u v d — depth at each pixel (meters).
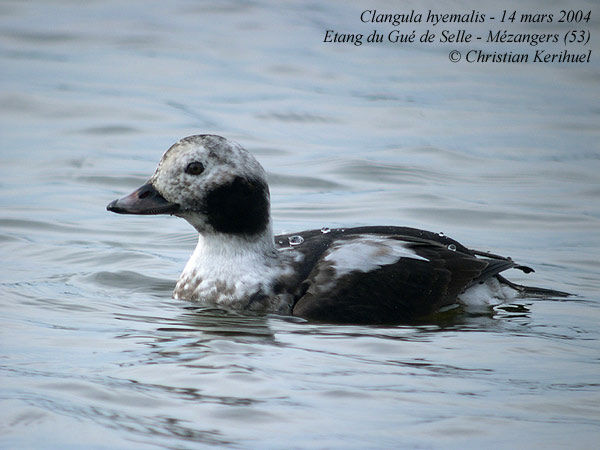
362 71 26.28
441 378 8.58
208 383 8.23
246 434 7.27
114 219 15.81
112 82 24.62
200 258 11.41
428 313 10.83
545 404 7.98
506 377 8.66
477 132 21.52
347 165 18.84
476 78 25.78
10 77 24.59
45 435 7.19
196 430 7.32
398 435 7.31
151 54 27.09
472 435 7.33
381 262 10.93
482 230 15.34
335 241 11.48
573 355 9.41
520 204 16.69
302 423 7.47
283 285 10.96
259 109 22.92
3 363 8.72
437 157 19.73
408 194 17.09
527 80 25.55
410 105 23.55
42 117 21.94
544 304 11.61
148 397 7.89
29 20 29.36
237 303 10.98
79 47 27.38
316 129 21.62
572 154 20.14
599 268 13.51
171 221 15.84
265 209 11.29
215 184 11.09
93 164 18.94
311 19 30.20
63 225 15.32
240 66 26.42
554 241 14.82
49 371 8.48
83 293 11.71
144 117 22.11
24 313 10.63
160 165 11.29
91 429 7.29
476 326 10.50
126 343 9.41
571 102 23.86
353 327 10.31
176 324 10.23
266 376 8.42
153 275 12.72
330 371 8.66
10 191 17.27
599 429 7.47
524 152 20.23
